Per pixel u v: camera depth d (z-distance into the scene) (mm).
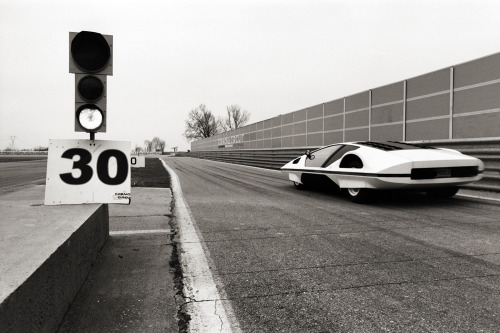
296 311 2104
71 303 2148
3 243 1943
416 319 1981
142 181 9828
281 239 3666
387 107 10539
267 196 6871
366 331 1870
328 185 6883
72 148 3188
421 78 9172
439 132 8602
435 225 4199
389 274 2666
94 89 3209
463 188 7262
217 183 9547
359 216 4805
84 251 2520
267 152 17922
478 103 7578
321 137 14703
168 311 2100
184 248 3355
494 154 6695
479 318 1980
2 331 1214
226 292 2375
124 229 4105
